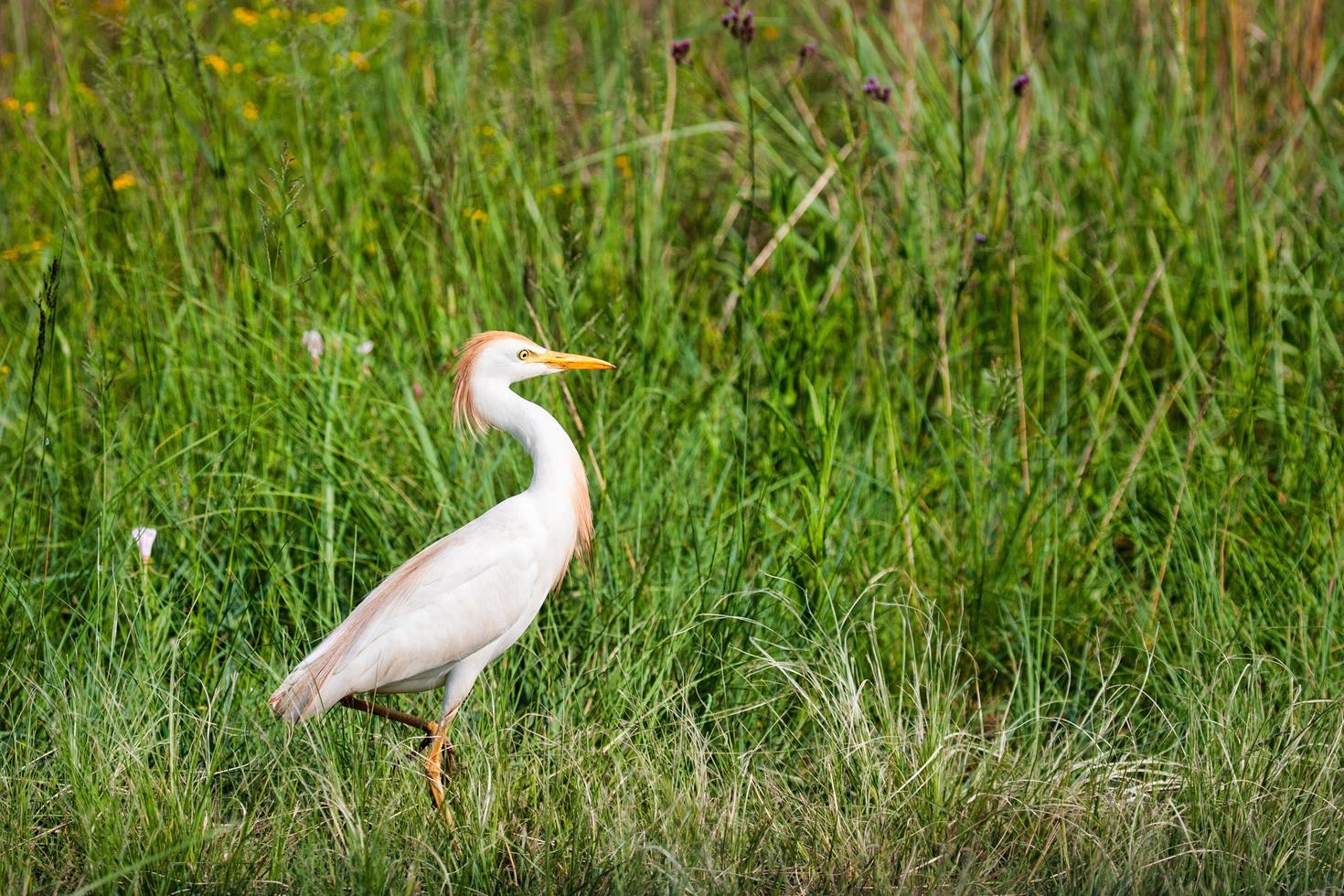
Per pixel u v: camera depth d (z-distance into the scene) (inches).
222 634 374.9
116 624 346.6
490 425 359.9
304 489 403.9
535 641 377.4
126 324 451.5
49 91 586.6
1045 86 577.6
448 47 534.3
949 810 317.7
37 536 386.6
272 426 416.8
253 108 548.4
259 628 375.6
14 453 427.5
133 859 290.7
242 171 519.2
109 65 473.1
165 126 524.7
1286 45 569.3
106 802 300.7
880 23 575.8
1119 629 404.2
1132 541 450.9
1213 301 495.2
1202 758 328.8
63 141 530.3
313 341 414.9
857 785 327.6
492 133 550.3
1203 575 384.8
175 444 415.2
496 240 495.5
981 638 396.2
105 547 370.0
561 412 418.0
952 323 468.4
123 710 327.3
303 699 313.0
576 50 675.4
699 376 470.0
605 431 414.3
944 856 298.0
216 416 416.5
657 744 333.1
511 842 309.3
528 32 569.0
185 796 306.0
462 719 354.6
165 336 441.1
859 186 486.3
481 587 324.5
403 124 587.5
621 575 384.5
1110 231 520.1
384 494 400.8
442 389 428.5
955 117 533.6
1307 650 369.4
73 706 327.9
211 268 476.1
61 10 557.3
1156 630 385.7
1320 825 309.6
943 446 440.8
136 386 448.5
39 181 553.3
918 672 355.9
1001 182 487.8
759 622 367.2
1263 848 299.4
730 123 551.8
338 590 390.9
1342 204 505.0
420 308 469.4
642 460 406.6
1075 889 294.2
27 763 314.5
